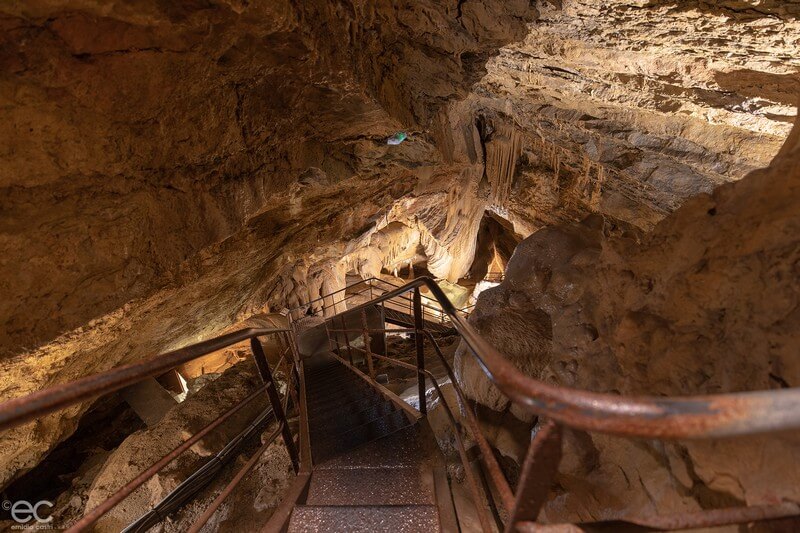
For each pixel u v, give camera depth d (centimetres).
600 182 954
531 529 83
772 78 445
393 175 780
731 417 60
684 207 163
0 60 186
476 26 416
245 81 311
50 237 254
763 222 126
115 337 391
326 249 991
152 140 288
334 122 439
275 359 916
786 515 83
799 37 365
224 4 225
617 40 450
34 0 173
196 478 362
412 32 405
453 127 846
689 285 143
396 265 1611
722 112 532
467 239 1453
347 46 348
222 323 824
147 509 353
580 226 281
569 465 174
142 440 427
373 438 265
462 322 143
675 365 138
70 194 259
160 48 231
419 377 275
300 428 304
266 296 999
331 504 209
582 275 232
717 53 428
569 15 421
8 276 243
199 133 316
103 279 296
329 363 697
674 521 85
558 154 955
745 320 122
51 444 470
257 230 565
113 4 191
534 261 265
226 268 555
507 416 244
